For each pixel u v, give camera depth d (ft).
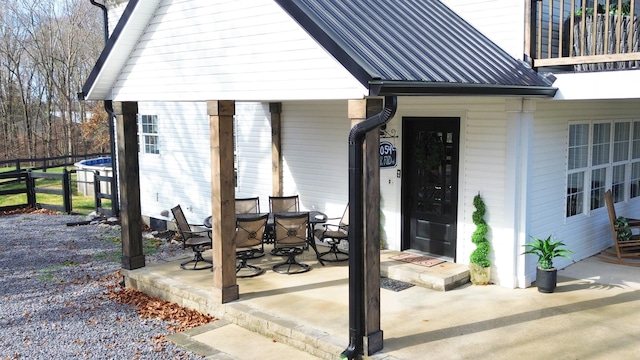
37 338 21.58
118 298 26.50
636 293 23.86
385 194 29.50
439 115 26.73
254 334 21.27
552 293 23.93
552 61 23.24
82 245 37.47
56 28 108.06
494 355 17.88
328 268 28.12
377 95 16.03
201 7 22.31
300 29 18.62
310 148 32.99
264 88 20.27
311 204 33.35
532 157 24.47
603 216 31.30
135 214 28.22
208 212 38.99
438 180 27.63
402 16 22.79
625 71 21.79
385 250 29.48
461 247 26.58
